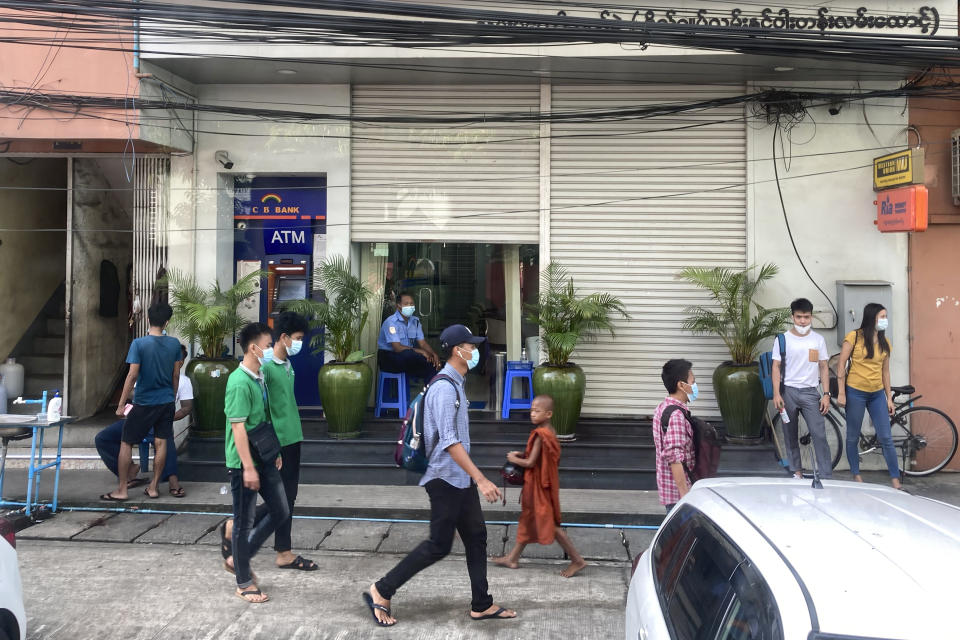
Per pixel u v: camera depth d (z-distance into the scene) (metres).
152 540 6.54
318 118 8.50
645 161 8.85
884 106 8.56
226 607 5.16
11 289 10.16
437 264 9.28
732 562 2.54
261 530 5.39
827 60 7.91
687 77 8.58
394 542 6.56
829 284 8.60
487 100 8.96
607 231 8.89
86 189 9.60
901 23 7.74
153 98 8.20
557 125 8.91
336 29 7.05
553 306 8.29
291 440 5.80
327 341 8.48
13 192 10.14
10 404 9.74
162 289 9.11
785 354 7.35
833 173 8.62
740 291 8.45
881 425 7.54
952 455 8.34
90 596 5.33
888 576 2.20
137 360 7.28
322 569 5.92
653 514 7.03
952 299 8.54
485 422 8.59
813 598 2.11
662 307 8.86
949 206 8.51
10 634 3.73
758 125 8.68
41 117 8.00
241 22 7.11
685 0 7.85
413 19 8.05
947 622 1.98
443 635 4.77
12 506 7.22
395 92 9.02
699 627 2.52
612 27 7.09
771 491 3.15
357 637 4.73
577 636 4.77
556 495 5.73
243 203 9.33
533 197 8.97
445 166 9.04
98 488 7.87
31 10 7.28
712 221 8.80
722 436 8.36
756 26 7.80
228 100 9.00
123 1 7.54
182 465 8.04
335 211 9.02
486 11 6.98
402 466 4.88
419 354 8.77
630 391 8.87
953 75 8.45
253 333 5.27
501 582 5.68
